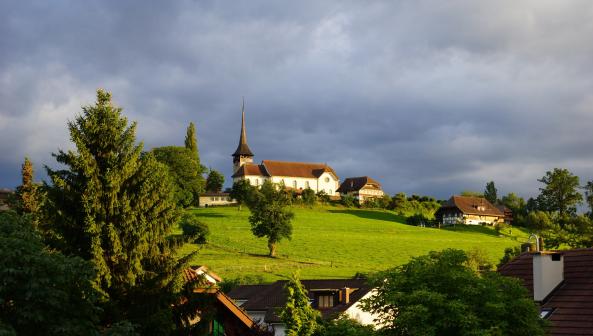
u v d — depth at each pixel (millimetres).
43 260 18938
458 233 164625
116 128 31047
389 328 26141
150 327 27719
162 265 30219
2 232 20547
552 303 30875
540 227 169250
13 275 18594
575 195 187375
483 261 82312
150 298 29109
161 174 31844
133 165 30781
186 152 185750
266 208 124125
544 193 191125
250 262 112875
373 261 119875
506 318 24797
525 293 25766
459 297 24938
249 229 149000
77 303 20766
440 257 26312
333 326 27266
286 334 43500
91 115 30844
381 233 156125
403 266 26844
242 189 180375
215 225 152750
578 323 28750
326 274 103062
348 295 57875
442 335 24906
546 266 31531
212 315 30375
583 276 31641
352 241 141250
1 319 17953
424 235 156750
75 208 29562
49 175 29609
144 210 30422
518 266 35438
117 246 28750
